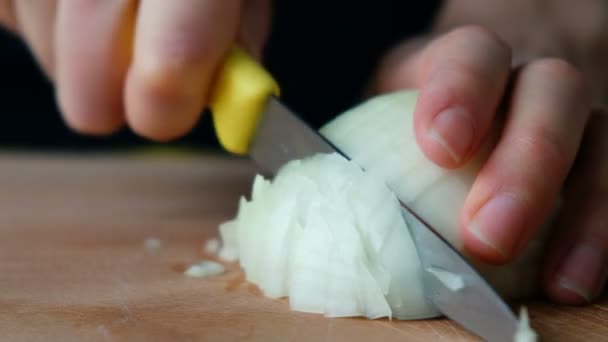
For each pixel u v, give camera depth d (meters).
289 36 0.59
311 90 0.60
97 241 0.33
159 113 0.30
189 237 0.34
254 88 0.29
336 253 0.26
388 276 0.25
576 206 0.28
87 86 0.32
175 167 0.52
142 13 0.30
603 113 0.29
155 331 0.25
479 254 0.25
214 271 0.29
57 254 0.31
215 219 0.37
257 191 0.28
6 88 0.62
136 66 0.30
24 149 0.62
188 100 0.30
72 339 0.24
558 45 0.46
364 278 0.25
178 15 0.29
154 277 0.29
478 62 0.27
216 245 0.32
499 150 0.26
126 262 0.30
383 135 0.27
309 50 0.60
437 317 0.25
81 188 0.44
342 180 0.27
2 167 0.52
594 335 0.25
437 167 0.26
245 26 0.33
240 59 0.30
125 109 0.32
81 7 0.31
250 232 0.28
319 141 0.28
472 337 0.24
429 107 0.26
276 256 0.27
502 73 0.27
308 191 0.27
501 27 0.47
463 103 0.26
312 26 0.59
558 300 0.26
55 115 0.63
